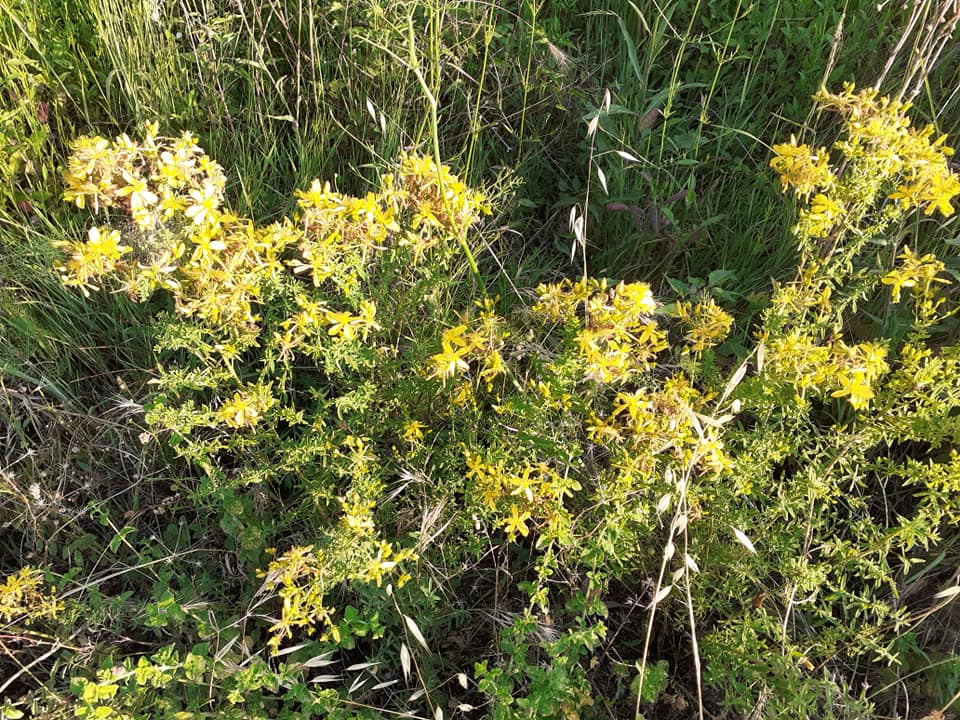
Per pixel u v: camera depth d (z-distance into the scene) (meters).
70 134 2.76
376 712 1.96
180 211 1.87
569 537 1.84
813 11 3.04
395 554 1.90
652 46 2.79
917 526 1.90
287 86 2.84
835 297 2.42
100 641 2.12
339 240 1.87
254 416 1.91
